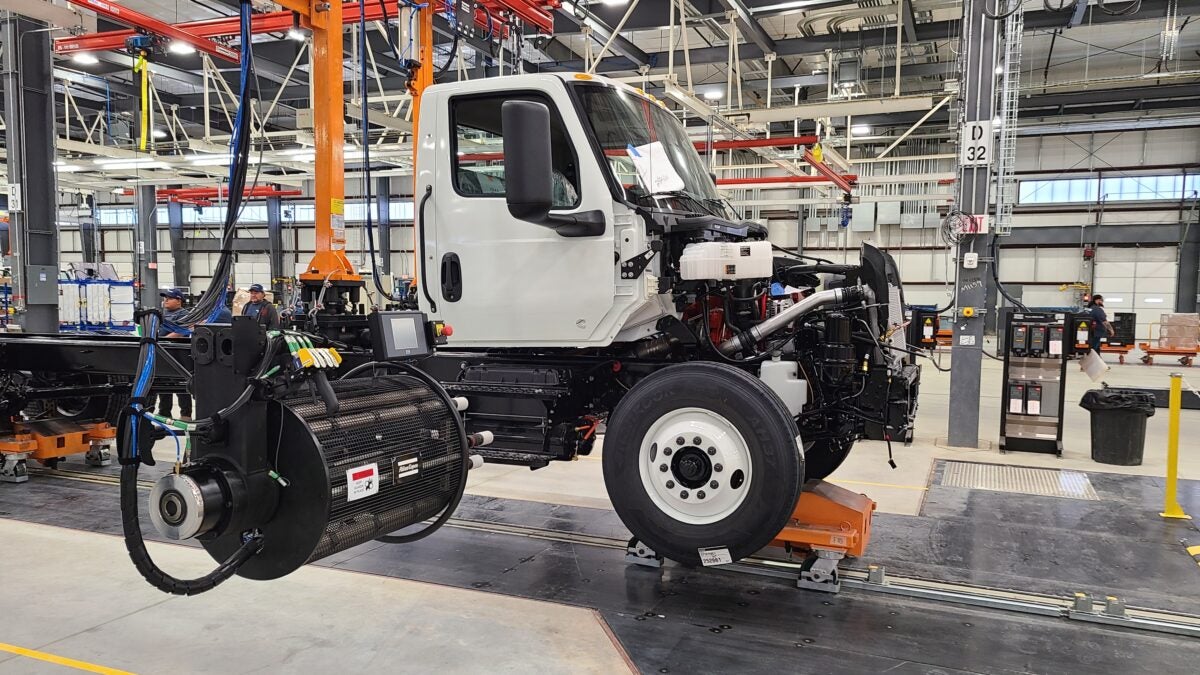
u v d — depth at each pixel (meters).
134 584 3.71
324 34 4.79
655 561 3.99
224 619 3.32
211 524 2.29
